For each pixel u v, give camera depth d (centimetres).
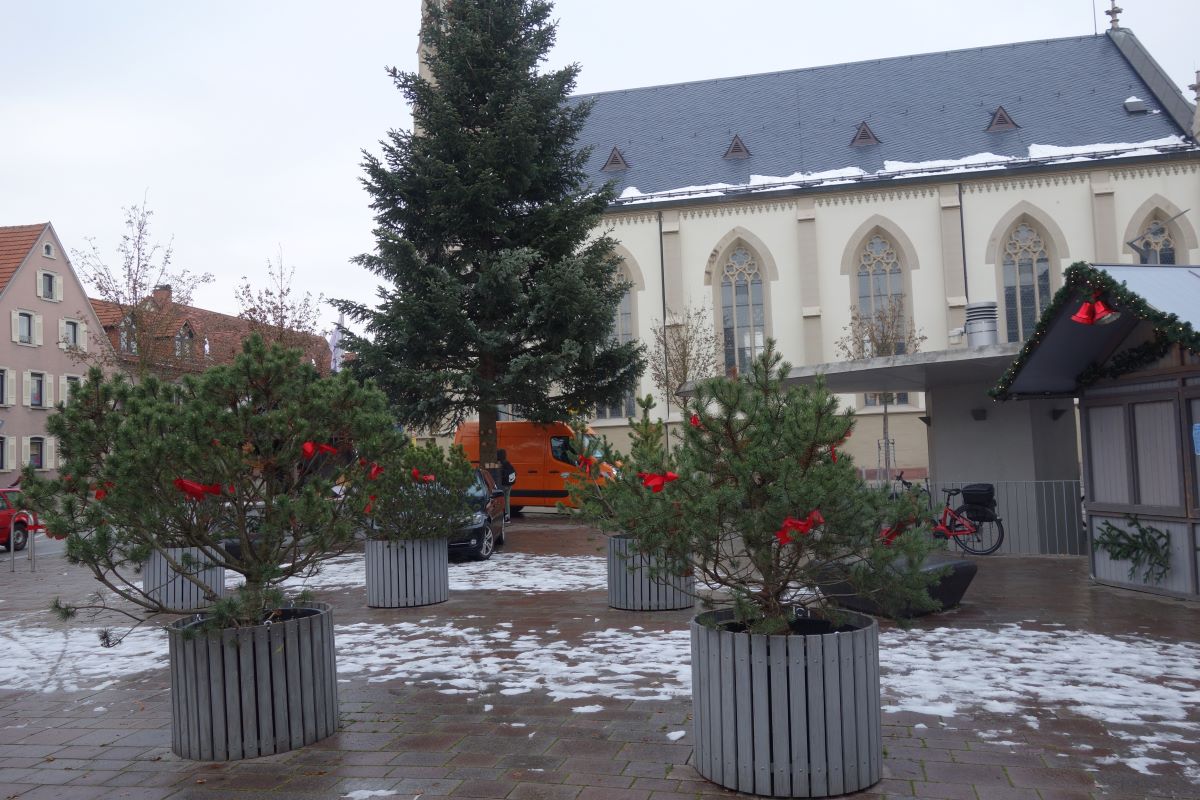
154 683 732
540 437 2456
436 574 1092
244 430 531
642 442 773
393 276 1980
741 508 449
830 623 505
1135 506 1033
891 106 4084
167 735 586
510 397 1973
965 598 1023
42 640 924
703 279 3769
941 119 3962
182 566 552
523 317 1939
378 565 1074
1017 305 3547
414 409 1891
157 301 2734
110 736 586
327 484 552
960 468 1535
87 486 533
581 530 2092
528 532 2056
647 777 484
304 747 548
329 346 3159
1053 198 3506
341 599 1155
